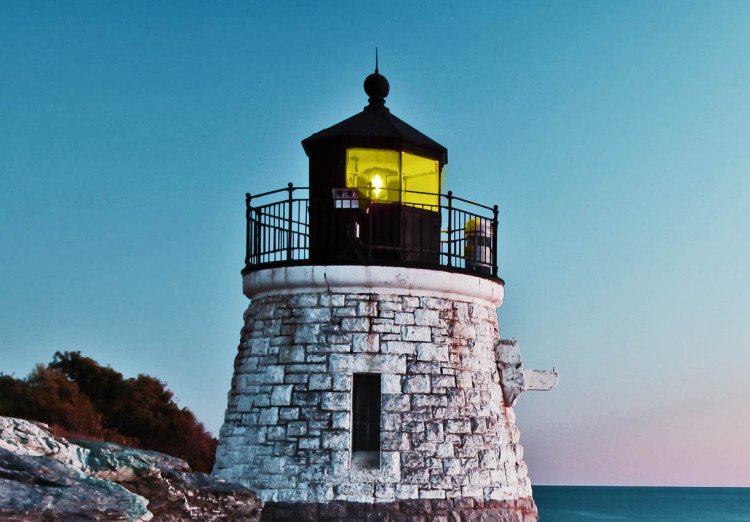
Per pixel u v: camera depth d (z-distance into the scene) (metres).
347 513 14.94
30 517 9.12
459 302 16.52
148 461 11.99
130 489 11.34
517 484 16.53
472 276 16.61
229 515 12.59
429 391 15.72
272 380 15.95
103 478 11.17
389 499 15.02
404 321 15.91
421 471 15.27
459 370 16.14
